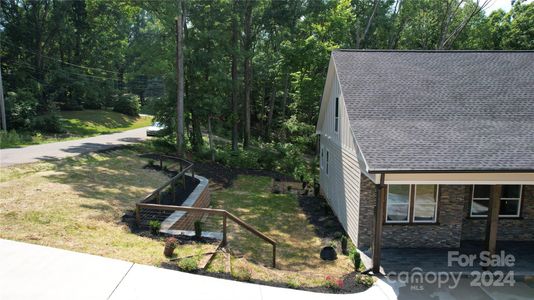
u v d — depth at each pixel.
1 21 35.53
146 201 10.84
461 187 11.22
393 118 11.27
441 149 9.73
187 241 9.55
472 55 14.73
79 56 45.16
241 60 30.11
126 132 35.19
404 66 14.01
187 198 14.23
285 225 14.44
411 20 37.59
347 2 28.42
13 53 36.50
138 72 29.44
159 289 7.05
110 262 7.82
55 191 12.16
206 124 29.66
